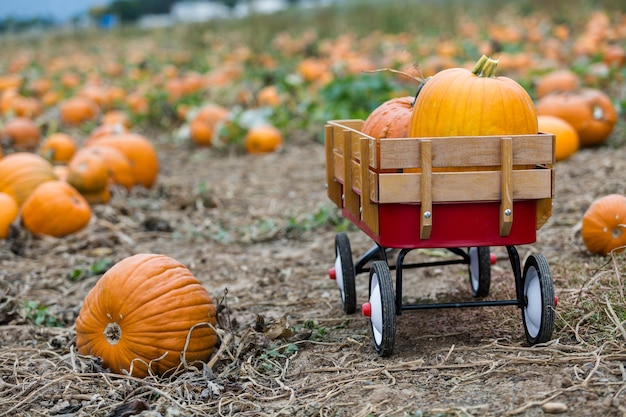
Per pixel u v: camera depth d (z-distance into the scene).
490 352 3.10
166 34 22.73
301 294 3.92
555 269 3.81
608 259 3.83
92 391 3.09
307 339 3.39
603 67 8.77
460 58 10.54
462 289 3.77
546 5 16.38
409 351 3.19
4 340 3.58
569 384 2.82
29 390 3.11
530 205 3.04
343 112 7.63
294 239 4.82
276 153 7.63
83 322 3.25
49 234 4.79
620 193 4.89
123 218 5.16
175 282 3.22
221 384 3.08
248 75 11.90
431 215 2.98
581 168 5.68
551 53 11.05
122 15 32.47
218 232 4.95
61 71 16.11
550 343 3.09
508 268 3.97
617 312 3.26
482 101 3.06
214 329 3.22
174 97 10.40
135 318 3.16
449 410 2.76
